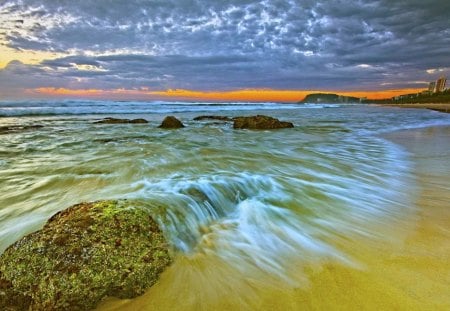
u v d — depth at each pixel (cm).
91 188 568
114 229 315
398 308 261
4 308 265
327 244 380
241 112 3853
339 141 1337
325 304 270
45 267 271
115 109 3534
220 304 271
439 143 1253
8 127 1595
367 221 451
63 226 310
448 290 283
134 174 670
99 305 272
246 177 629
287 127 1916
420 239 389
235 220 448
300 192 577
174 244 361
